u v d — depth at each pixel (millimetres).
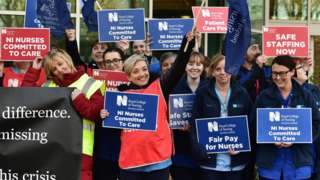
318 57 14336
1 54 7574
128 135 5816
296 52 8008
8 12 11875
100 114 5621
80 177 5492
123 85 6004
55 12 7723
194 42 6031
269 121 5953
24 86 5824
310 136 5930
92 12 8406
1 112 5527
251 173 6363
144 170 5820
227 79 6164
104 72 6789
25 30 7551
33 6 8312
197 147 6113
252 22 13477
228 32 6309
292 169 5977
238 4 6262
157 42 8172
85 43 12031
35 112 5520
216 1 12938
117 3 12312
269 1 13938
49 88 5539
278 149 6000
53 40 9492
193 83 6566
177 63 5973
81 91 5590
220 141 6113
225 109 6180
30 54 7578
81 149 5496
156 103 5695
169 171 6285
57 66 5660
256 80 7355
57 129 5512
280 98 6023
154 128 5695
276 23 14062
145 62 5926
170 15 12766
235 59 6258
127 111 5691
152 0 12602
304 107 5988
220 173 6152
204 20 8453
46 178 5516
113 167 6387
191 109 6406
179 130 6449
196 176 6484
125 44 7969
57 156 5508
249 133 6145
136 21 7969
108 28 7961
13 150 5523
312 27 14328
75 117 5516
